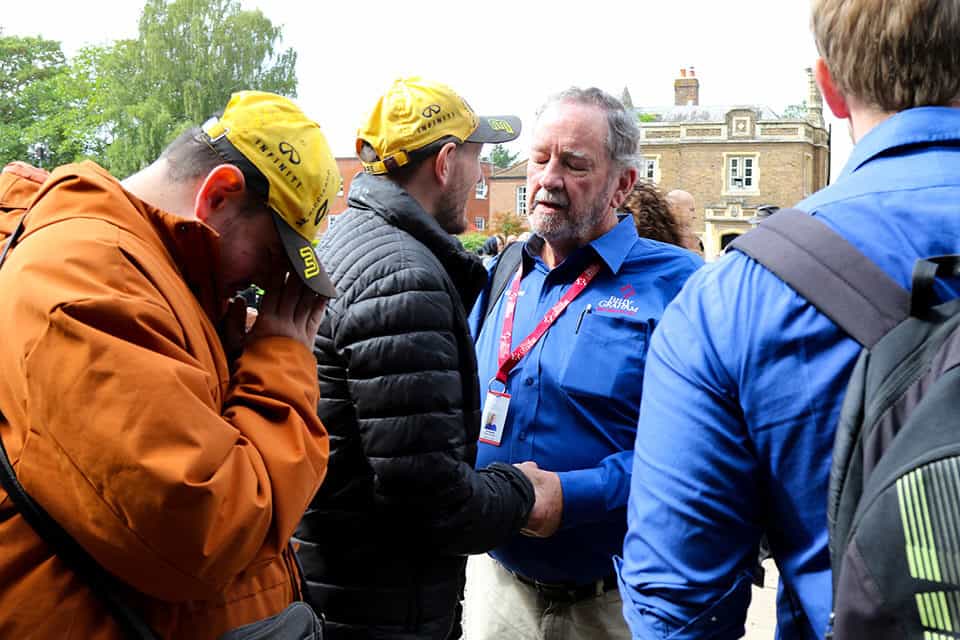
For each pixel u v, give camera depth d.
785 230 1.21
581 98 2.60
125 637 1.30
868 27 1.18
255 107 1.53
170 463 1.22
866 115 1.25
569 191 2.55
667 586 1.26
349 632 2.01
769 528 1.26
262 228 1.54
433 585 2.05
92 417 1.21
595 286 2.61
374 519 1.99
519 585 2.62
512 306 2.78
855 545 0.97
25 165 1.75
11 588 1.25
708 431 1.24
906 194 1.15
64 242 1.29
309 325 1.61
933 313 1.05
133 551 1.24
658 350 1.33
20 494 1.24
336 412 1.99
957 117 1.18
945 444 0.92
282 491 1.41
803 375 1.15
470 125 2.34
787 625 1.24
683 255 2.68
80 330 1.21
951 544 0.89
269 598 1.54
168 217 1.42
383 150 2.23
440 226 2.25
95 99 54.00
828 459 1.14
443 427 1.89
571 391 2.50
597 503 2.35
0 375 1.27
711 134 44.19
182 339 1.35
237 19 53.44
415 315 1.90
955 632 0.88
